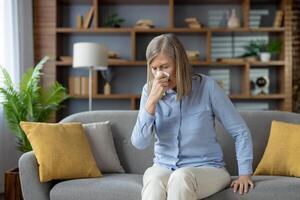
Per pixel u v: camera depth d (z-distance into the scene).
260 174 2.21
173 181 1.58
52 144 2.12
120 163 2.42
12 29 3.84
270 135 2.30
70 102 4.78
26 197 2.04
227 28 4.46
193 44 4.79
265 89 4.68
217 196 1.78
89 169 2.14
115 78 4.82
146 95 1.87
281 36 4.56
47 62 4.44
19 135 3.15
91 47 3.80
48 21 4.44
